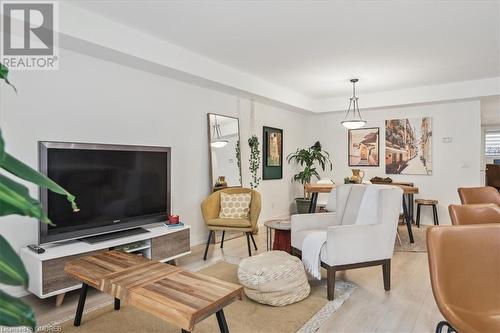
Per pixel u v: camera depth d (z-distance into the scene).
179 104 4.22
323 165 6.56
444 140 5.70
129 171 3.20
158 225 3.56
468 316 1.36
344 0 2.65
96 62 3.33
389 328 2.21
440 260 1.42
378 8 2.78
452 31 3.24
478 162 5.41
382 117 6.28
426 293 2.79
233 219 3.92
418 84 5.36
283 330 2.18
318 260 2.77
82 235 2.83
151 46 3.41
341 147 6.75
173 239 3.41
